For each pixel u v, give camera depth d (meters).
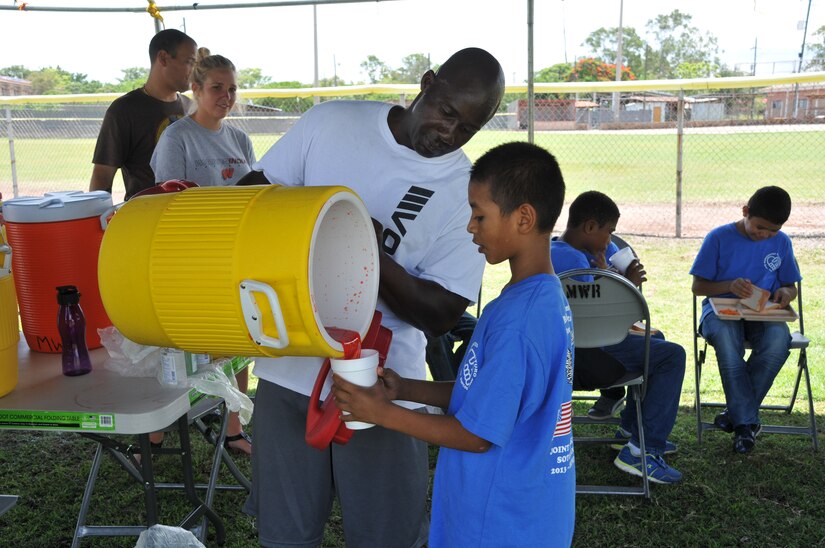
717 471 3.39
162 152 3.42
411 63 47.06
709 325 3.71
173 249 1.45
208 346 1.50
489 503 1.54
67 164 16.02
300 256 1.37
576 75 43.72
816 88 23.86
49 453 3.58
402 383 1.70
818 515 3.01
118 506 3.05
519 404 1.49
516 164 1.49
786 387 4.39
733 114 25.03
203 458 3.48
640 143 19.86
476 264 1.94
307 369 1.92
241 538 2.80
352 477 1.94
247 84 47.38
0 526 2.90
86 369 2.07
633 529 2.92
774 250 3.73
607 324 3.02
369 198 1.89
